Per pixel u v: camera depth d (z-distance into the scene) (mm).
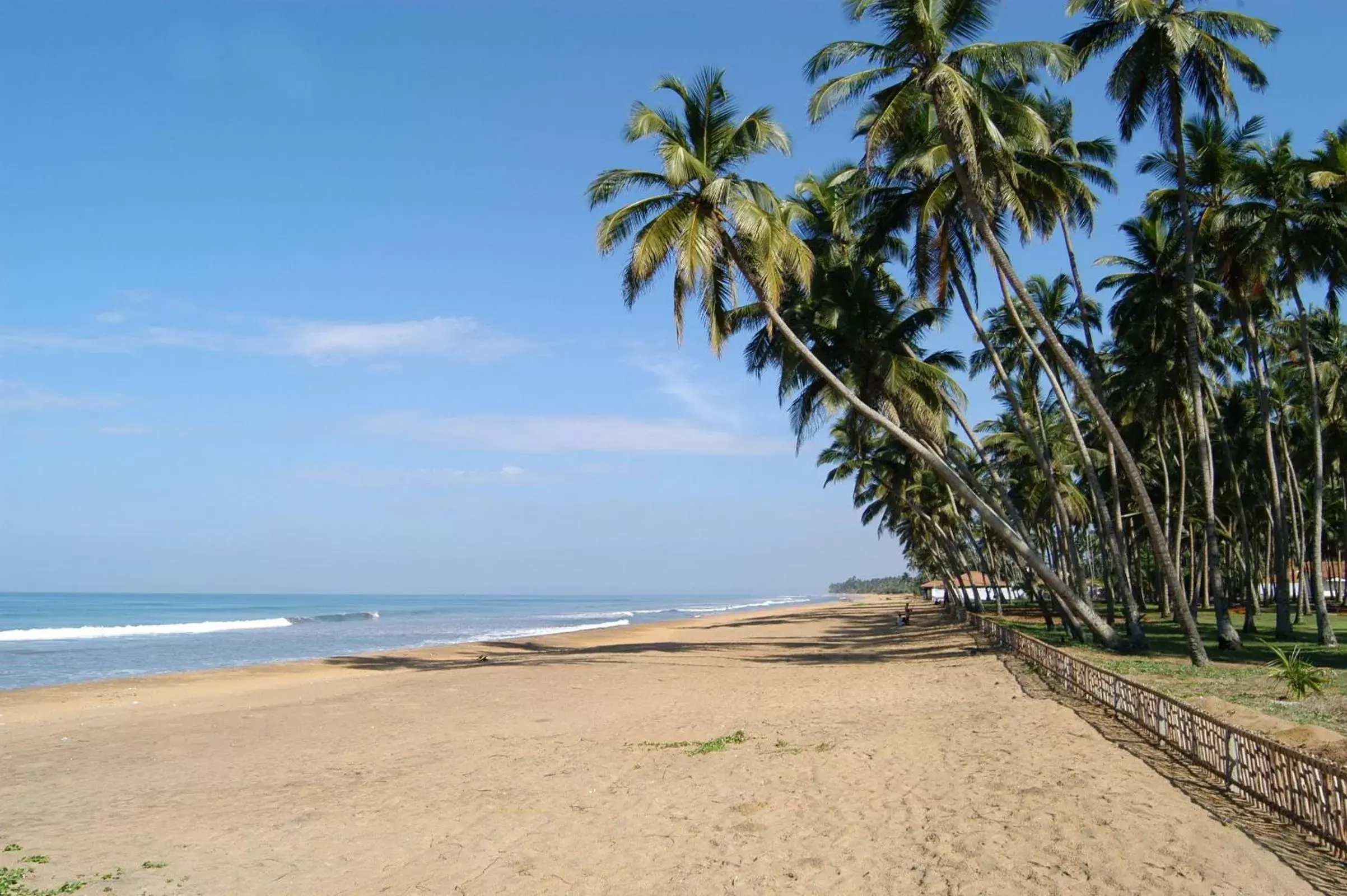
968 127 18469
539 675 26141
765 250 21016
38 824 9547
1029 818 7418
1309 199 24047
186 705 21422
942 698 16234
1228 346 31594
